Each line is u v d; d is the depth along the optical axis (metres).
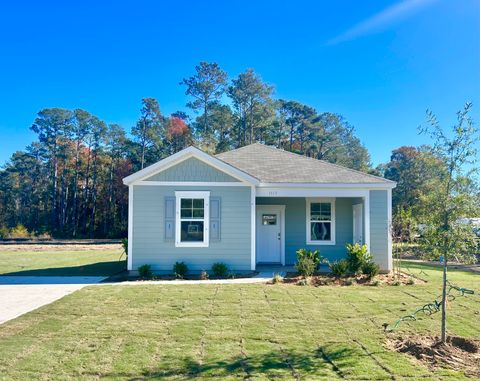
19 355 6.00
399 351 6.21
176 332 7.15
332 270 13.55
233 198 14.57
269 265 17.00
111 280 13.35
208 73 60.59
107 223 56.91
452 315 8.38
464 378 5.14
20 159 66.38
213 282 12.66
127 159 60.19
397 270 15.57
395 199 47.41
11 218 60.59
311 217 17.56
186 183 14.48
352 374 5.26
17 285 12.35
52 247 30.58
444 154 6.69
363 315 8.36
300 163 17.72
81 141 62.03
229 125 60.16
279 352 6.13
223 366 5.55
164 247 14.33
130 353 6.08
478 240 6.40
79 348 6.31
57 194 60.00
